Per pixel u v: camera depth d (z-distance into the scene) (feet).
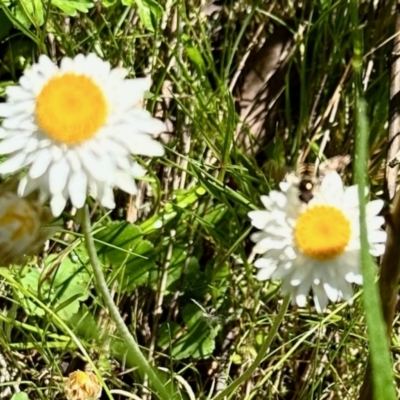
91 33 1.13
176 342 1.11
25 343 1.05
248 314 1.12
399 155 0.98
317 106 1.23
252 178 1.10
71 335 0.96
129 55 1.14
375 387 0.64
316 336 1.10
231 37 1.21
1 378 1.05
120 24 1.13
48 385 1.04
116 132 0.69
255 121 1.24
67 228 1.11
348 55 1.25
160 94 1.18
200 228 1.14
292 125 1.26
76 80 0.70
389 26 1.20
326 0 1.23
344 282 0.77
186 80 1.13
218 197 1.10
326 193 0.78
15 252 0.75
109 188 0.70
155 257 1.09
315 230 0.76
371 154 1.18
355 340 1.07
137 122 0.70
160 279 1.12
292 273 0.77
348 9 1.20
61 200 0.70
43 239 0.76
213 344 1.10
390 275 0.82
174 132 1.19
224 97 1.14
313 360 1.09
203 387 1.09
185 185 1.17
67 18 1.16
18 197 0.74
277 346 1.10
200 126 1.11
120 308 1.11
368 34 1.23
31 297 0.99
